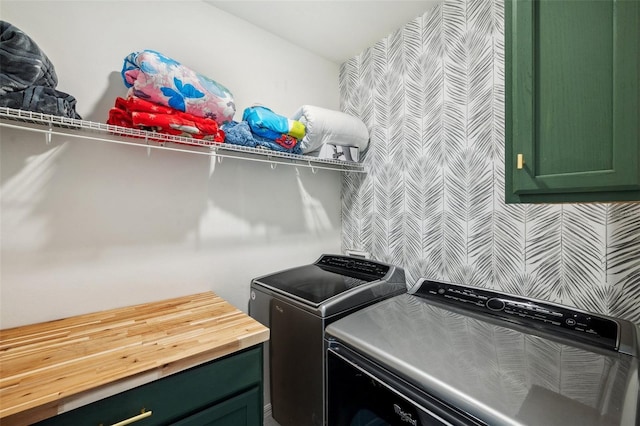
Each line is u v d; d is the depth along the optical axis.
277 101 1.86
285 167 1.89
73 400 0.69
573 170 0.81
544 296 1.25
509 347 0.93
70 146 1.17
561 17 0.82
